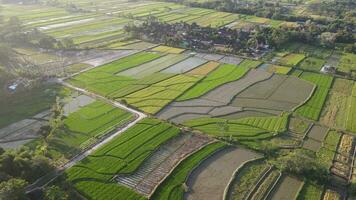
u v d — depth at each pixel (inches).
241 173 3833.7
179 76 6210.6
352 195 3577.8
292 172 3850.9
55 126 4485.7
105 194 3474.4
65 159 3966.5
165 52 7421.3
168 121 4783.5
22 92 5521.7
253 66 6732.3
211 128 4635.8
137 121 4763.8
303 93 5693.9
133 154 4079.7
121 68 6515.8
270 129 4643.2
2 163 3472.0
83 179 3663.9
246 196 3533.5
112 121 4758.9
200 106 5206.7
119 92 5580.7
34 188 3489.2
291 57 7249.0
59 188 3383.4
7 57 6815.9
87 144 4252.0
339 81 6195.9
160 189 3570.4
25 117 4881.9
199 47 7662.4
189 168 3880.4
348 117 5007.4
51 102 5275.6
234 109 5147.6
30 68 6476.4
